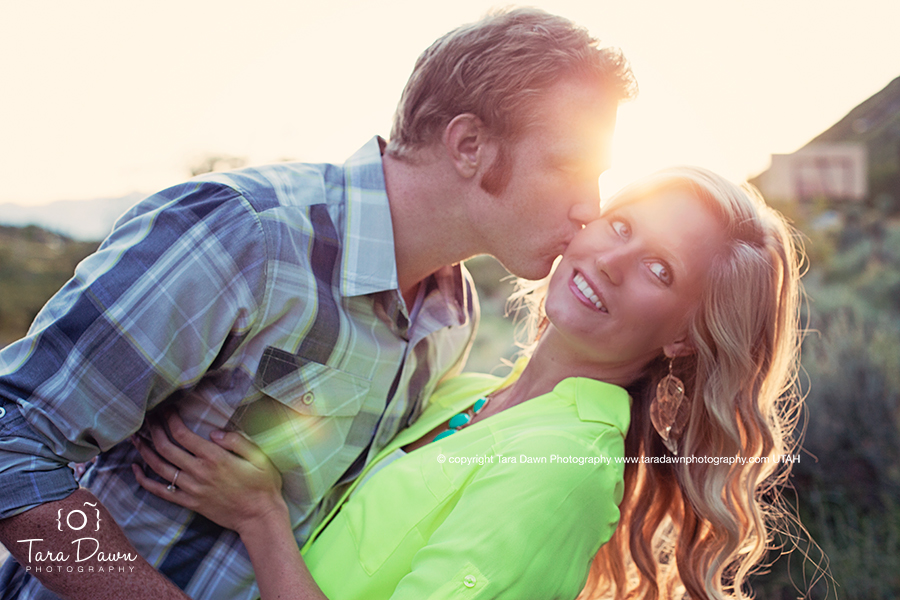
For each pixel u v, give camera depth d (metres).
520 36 1.38
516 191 1.42
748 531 1.56
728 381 1.50
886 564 2.72
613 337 1.45
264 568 1.25
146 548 1.33
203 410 1.29
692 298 1.47
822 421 3.53
